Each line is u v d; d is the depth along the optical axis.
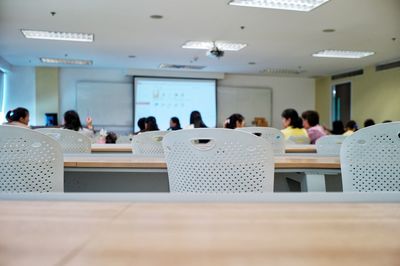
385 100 8.35
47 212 0.57
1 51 7.28
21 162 1.13
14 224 0.51
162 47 6.91
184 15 4.89
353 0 4.29
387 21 5.12
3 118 8.66
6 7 4.58
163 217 0.55
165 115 9.72
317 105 11.02
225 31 5.70
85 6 4.54
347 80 9.73
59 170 1.16
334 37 6.07
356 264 0.39
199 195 0.67
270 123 10.63
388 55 7.57
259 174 1.13
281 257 0.40
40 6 4.54
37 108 9.09
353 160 1.21
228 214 0.56
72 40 6.33
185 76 9.80
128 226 0.50
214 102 10.06
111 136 4.55
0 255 0.40
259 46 6.78
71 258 0.39
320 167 1.37
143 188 1.74
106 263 0.38
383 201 0.65
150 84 9.63
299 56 7.73
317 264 0.38
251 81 10.49
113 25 5.39
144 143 2.27
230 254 0.41
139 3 4.42
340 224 0.52
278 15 4.87
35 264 0.38
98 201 0.64
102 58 8.05
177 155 1.19
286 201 0.65
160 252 0.41
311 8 4.58
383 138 1.17
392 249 0.42
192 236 0.47
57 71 9.22
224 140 1.12
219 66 9.08
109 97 9.52
